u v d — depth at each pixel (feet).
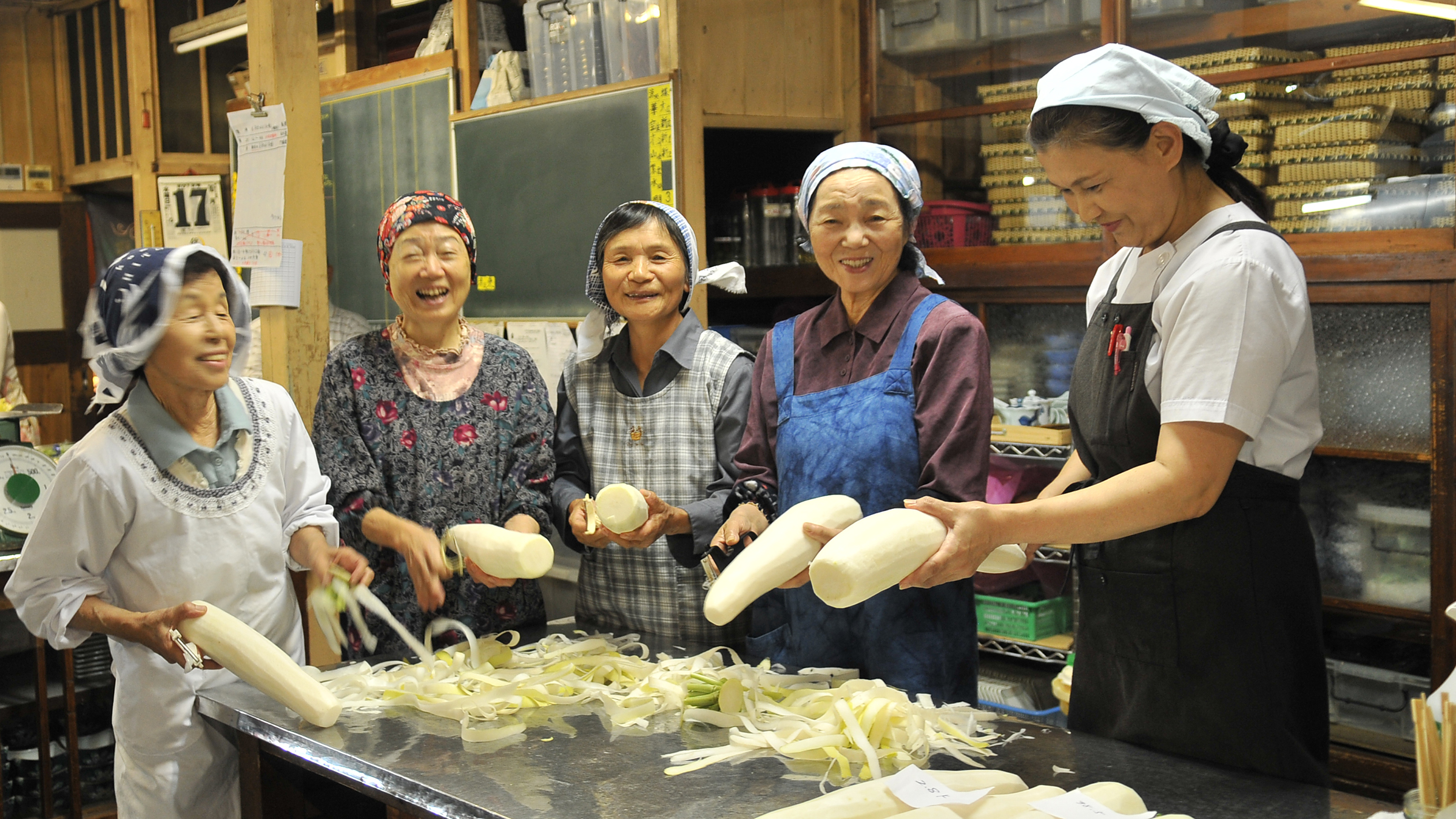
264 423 6.33
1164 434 4.67
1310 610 5.02
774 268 11.03
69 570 5.69
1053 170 4.86
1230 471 4.63
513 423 7.02
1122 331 5.10
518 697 5.32
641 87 9.59
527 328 10.75
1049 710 9.75
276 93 8.52
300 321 8.73
